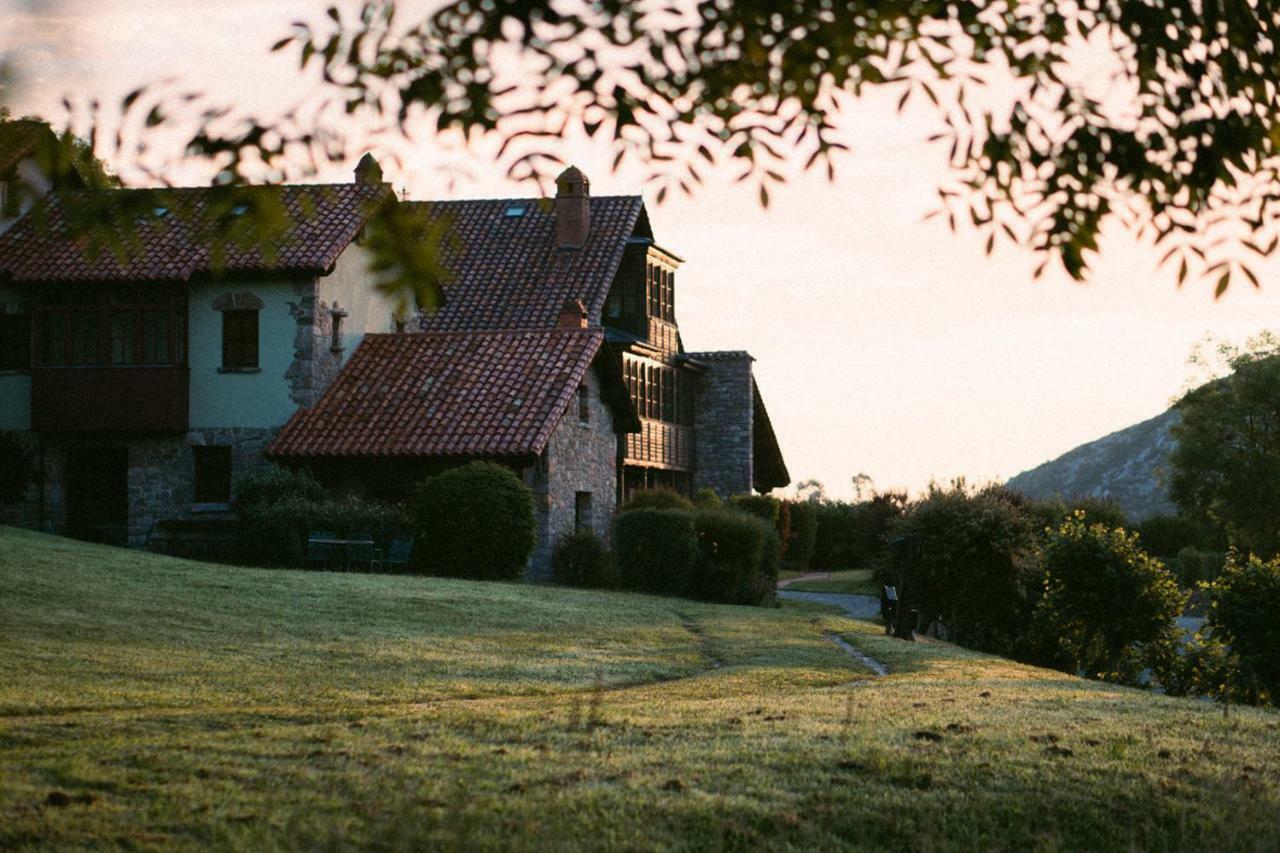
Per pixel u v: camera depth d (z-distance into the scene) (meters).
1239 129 9.28
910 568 24.62
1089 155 9.35
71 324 31.75
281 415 31.55
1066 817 8.30
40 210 6.81
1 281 31.23
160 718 10.66
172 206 6.96
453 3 7.88
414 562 28.12
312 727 10.14
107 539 32.28
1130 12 9.23
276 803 7.55
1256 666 21.05
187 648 15.80
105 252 31.45
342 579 23.97
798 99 9.16
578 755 9.12
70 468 32.34
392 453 30.06
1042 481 188.38
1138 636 24.42
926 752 9.60
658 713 11.40
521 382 32.09
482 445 29.95
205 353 31.83
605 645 18.84
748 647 19.50
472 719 10.69
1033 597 28.94
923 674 16.70
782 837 7.45
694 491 50.75
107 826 6.98
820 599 37.91
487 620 20.61
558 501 31.77
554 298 41.16
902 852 7.57
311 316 31.55
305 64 7.71
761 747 9.62
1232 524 72.56
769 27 8.86
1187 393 76.62
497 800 7.72
